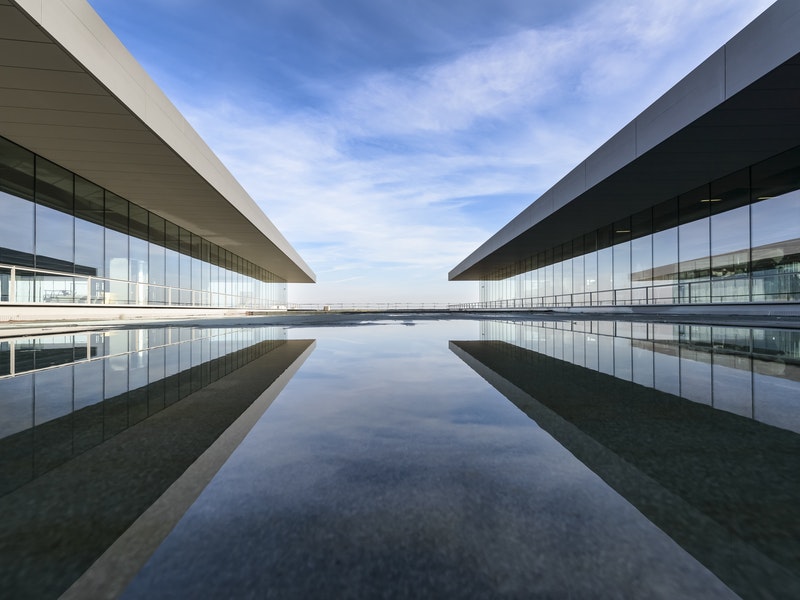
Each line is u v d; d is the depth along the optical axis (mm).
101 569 697
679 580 660
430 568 693
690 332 6711
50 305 12977
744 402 1896
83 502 937
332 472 1099
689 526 823
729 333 6410
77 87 8922
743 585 646
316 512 887
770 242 12305
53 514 881
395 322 11438
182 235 22297
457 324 9875
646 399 1953
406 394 2049
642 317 14859
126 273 17094
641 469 1122
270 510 897
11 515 876
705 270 14844
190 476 1074
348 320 13531
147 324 11711
